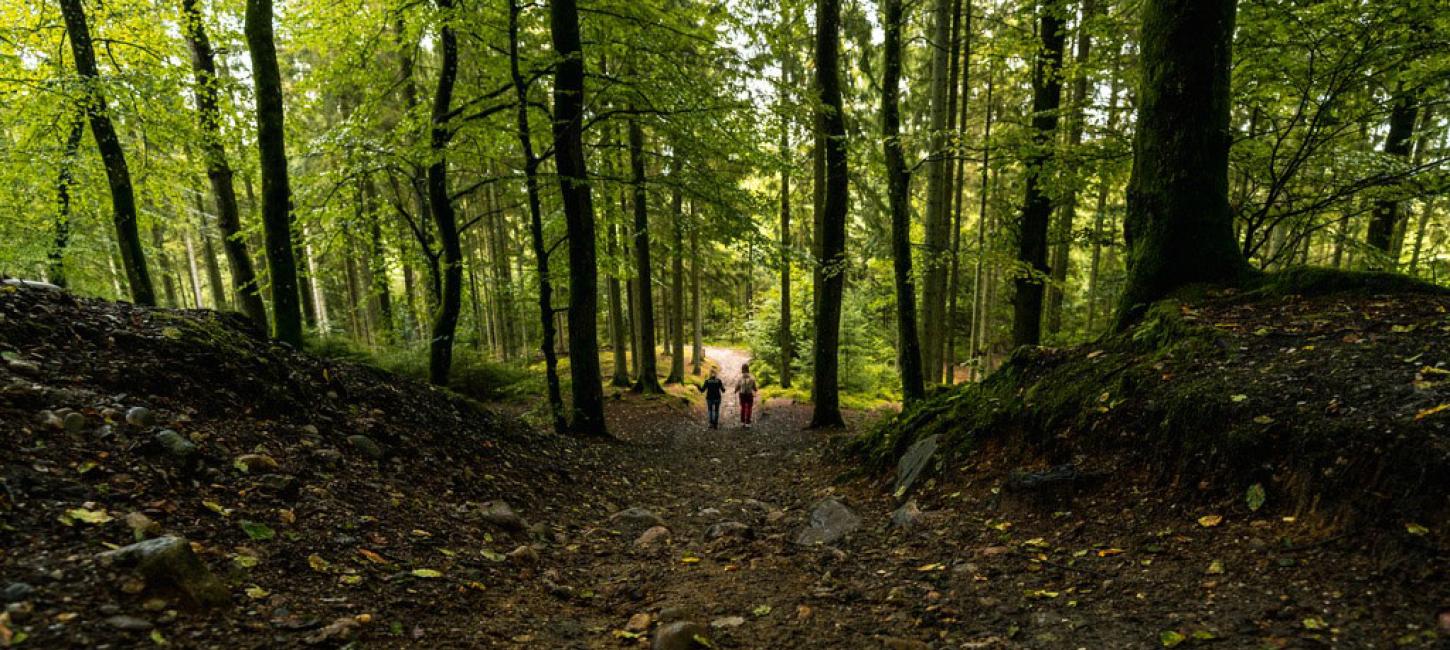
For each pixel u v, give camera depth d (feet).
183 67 34.83
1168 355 15.10
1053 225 51.78
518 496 17.66
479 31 30.14
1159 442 12.92
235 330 17.47
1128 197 19.97
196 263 101.45
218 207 36.81
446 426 20.48
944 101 32.48
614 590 11.60
